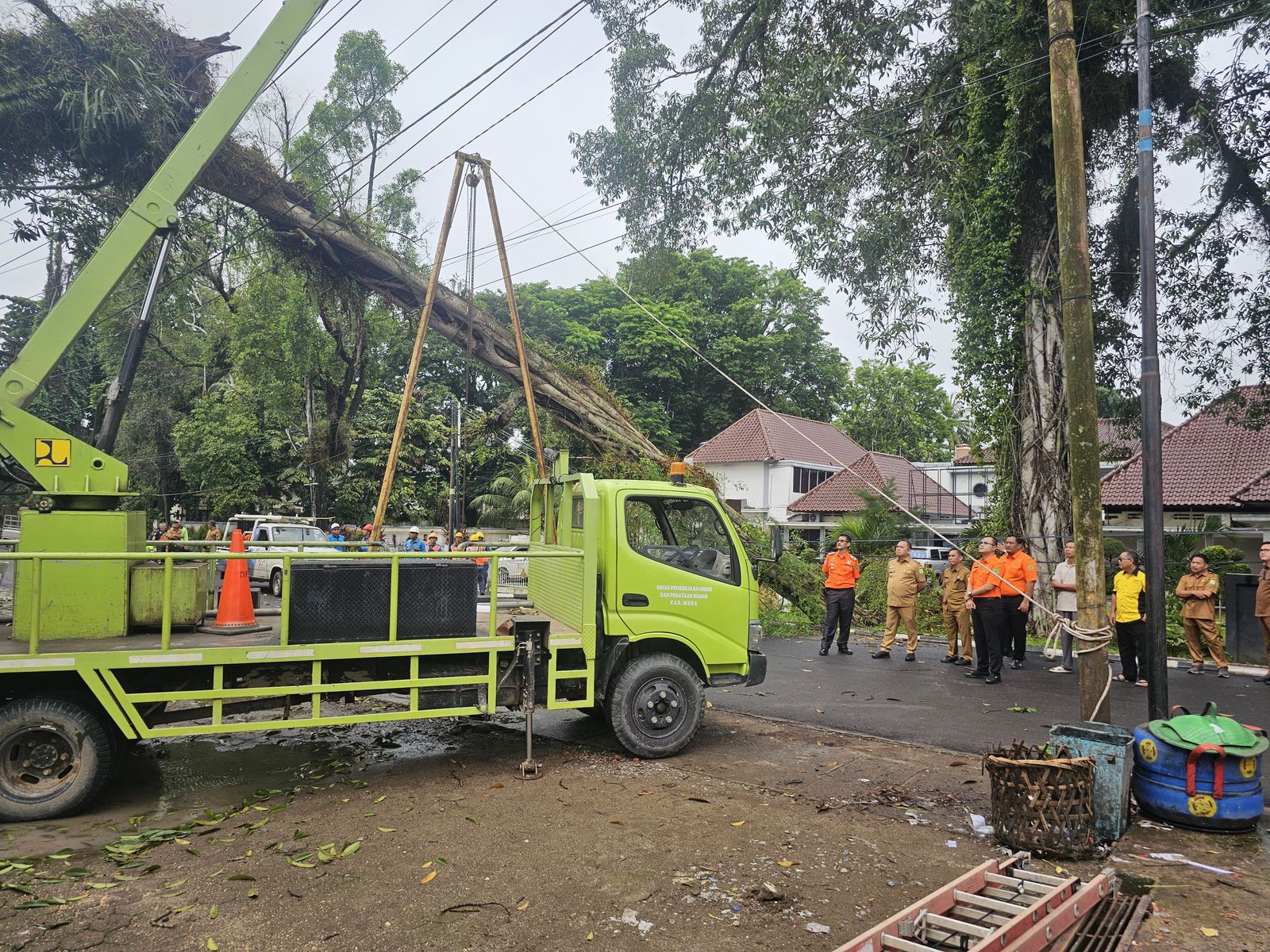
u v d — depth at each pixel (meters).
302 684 5.79
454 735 7.40
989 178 14.80
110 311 21.33
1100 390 16.17
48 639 5.53
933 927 3.34
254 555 5.63
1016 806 4.71
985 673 10.53
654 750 6.62
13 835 4.86
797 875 4.30
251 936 3.60
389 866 4.38
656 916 3.82
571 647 6.39
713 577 6.98
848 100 15.23
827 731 7.63
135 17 13.30
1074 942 3.62
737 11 15.47
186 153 7.32
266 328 21.83
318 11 7.97
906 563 12.07
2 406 6.01
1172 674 11.10
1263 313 14.89
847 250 15.56
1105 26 13.26
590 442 17.80
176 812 5.30
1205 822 4.98
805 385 49.09
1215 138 14.31
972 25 13.88
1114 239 15.74
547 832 4.91
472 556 6.20
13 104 12.24
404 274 16.62
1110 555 18.73
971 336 15.67
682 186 16.92
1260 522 21.42
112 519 5.84
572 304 44.91
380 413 33.84
